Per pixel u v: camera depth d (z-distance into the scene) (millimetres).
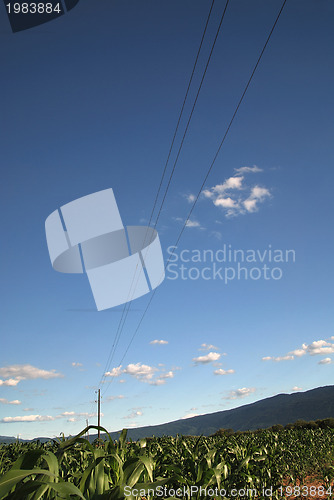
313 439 18906
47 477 3549
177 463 8680
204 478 6320
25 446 12469
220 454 8375
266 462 9516
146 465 4441
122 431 7391
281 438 17812
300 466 13312
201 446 9555
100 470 4090
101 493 3900
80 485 3930
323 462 14547
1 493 2885
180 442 11156
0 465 7117
